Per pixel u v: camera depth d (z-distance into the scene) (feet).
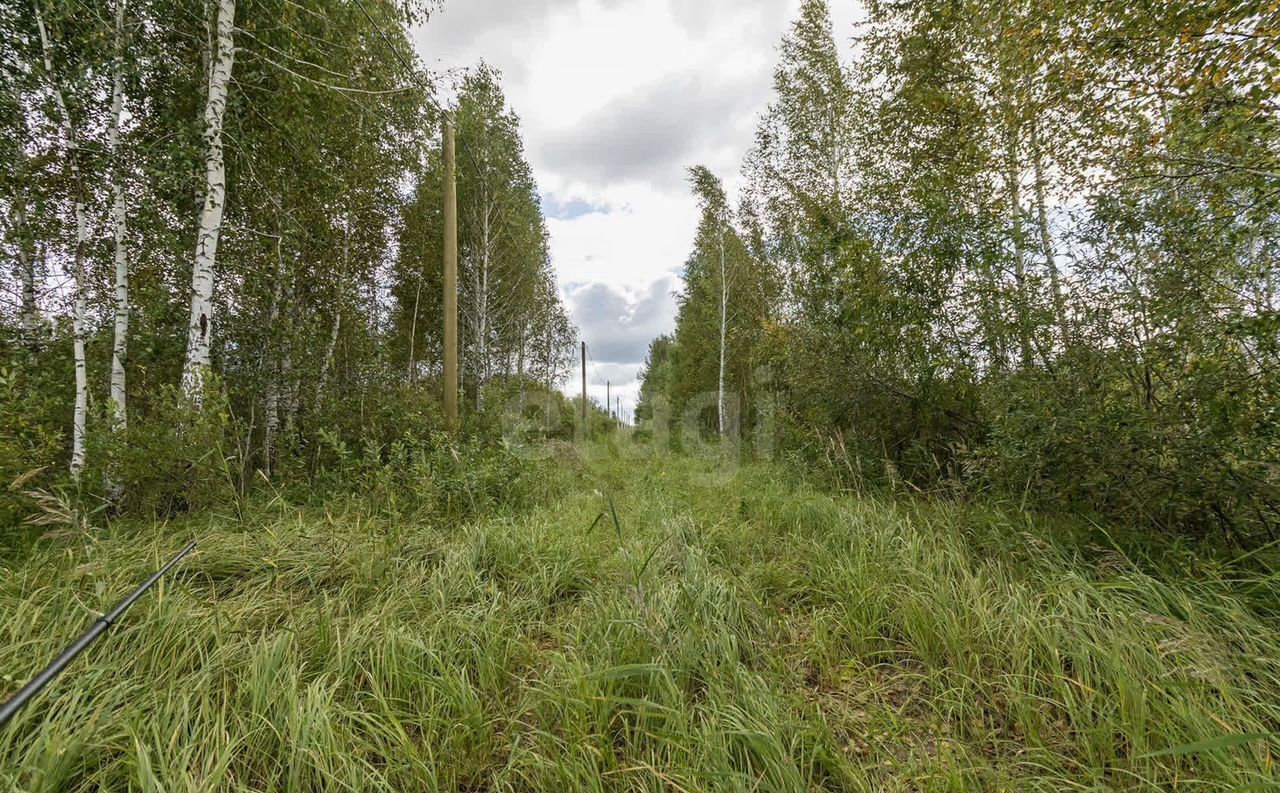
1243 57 8.70
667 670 5.54
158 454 11.62
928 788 4.35
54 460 12.44
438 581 8.70
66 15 11.73
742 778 4.25
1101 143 12.90
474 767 4.91
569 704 5.20
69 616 6.55
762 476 20.77
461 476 14.69
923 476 15.39
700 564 9.21
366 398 21.03
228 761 4.39
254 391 18.93
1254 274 8.54
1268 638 5.68
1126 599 6.74
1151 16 9.64
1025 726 5.11
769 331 27.91
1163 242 9.59
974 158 16.46
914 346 15.26
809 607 8.41
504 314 44.86
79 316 12.82
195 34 14.52
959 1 15.29
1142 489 8.45
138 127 14.52
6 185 12.67
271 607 7.59
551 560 10.02
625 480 23.03
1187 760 4.51
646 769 4.50
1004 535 9.52
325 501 13.58
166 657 6.12
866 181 21.86
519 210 40.70
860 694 5.99
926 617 6.93
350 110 19.40
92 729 4.65
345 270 23.86
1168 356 8.77
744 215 34.42
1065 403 9.87
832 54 27.66
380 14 18.93
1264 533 7.58
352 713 5.07
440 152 22.58
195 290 13.88
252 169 16.37
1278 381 7.13
